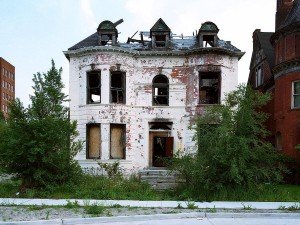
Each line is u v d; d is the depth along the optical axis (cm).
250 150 1472
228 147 1422
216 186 1425
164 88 2466
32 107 1512
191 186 1523
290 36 2322
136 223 1004
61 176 1520
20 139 1434
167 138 2319
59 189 1502
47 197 1412
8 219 1001
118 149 2325
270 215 1120
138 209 1180
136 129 2361
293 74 2297
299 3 2395
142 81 2392
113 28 2373
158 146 2425
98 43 2370
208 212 1131
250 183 1457
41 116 1523
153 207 1221
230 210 1177
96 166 2245
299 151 2145
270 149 1523
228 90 2331
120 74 2372
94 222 1020
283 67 2370
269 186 1556
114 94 2383
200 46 2373
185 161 1564
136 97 2384
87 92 2344
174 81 2383
